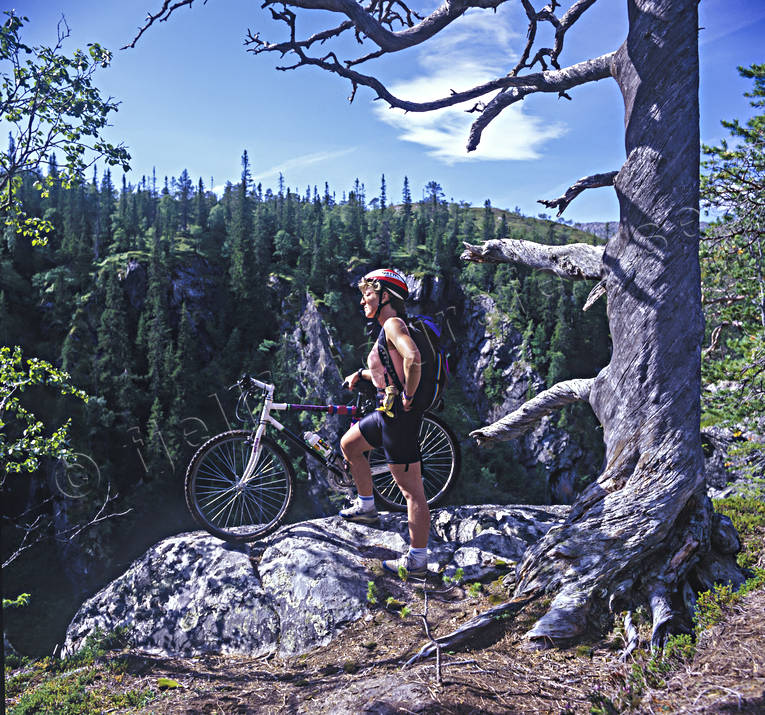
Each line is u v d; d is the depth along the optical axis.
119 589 4.20
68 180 10.17
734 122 9.47
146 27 5.82
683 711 2.09
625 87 4.14
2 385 10.80
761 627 2.58
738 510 4.68
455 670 2.81
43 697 3.30
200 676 3.38
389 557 4.12
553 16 5.18
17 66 9.46
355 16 5.18
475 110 5.17
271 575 3.99
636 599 3.20
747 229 9.52
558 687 2.62
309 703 2.80
